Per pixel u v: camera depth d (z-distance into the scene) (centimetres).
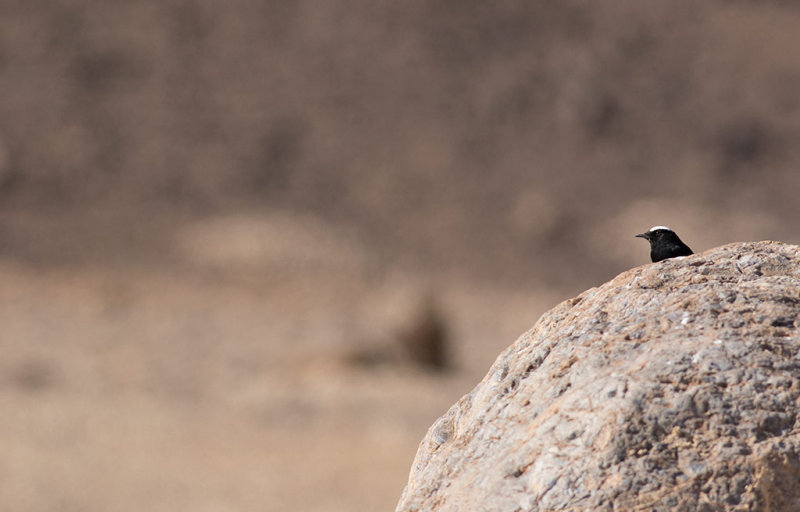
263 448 7981
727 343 1349
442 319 11825
